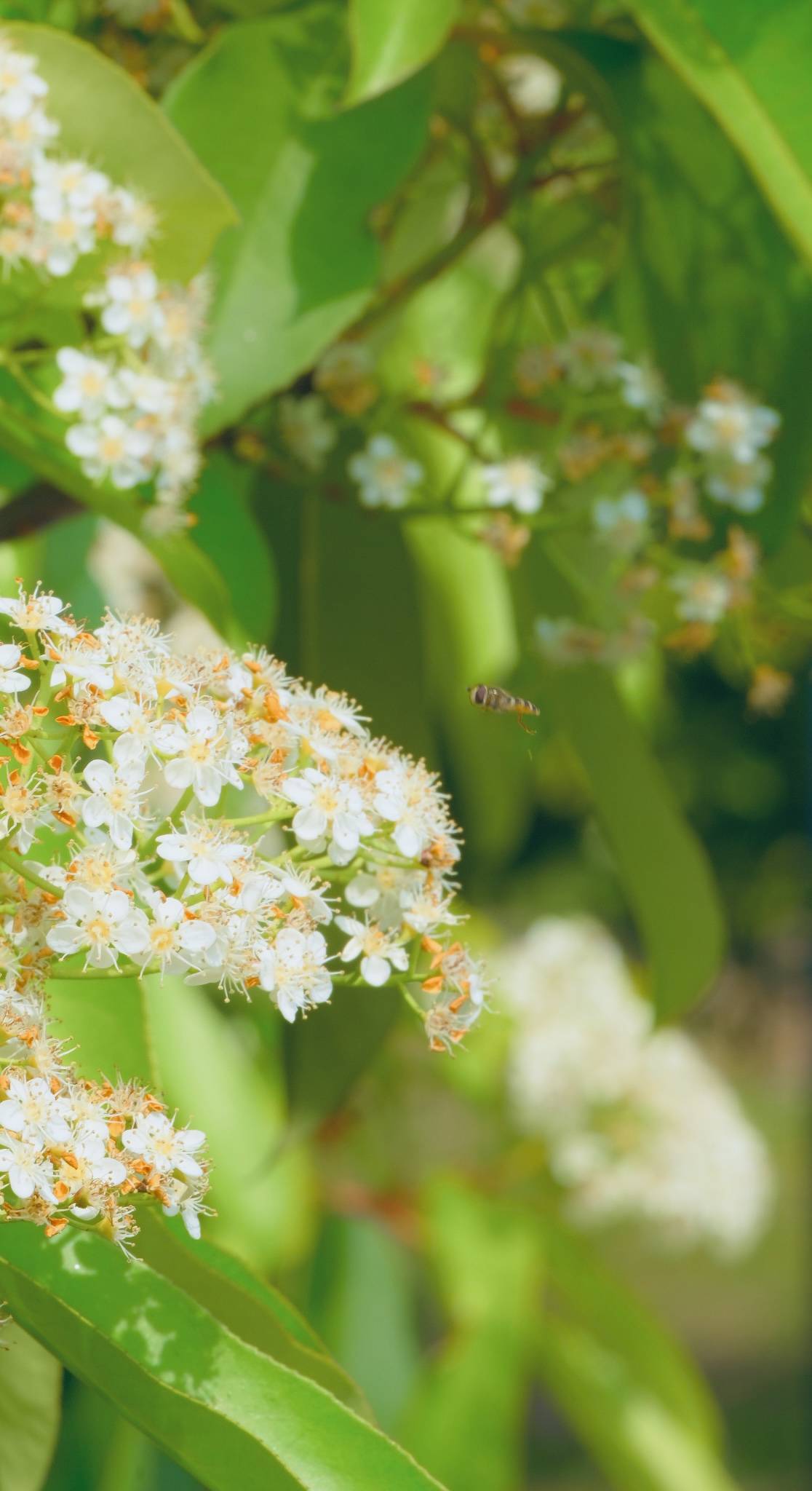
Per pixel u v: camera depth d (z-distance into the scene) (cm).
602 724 60
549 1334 93
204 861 48
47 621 48
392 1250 94
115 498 53
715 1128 102
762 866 306
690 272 58
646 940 61
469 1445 81
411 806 49
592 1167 99
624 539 58
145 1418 48
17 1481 50
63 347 54
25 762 48
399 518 59
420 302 69
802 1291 255
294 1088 61
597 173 59
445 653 76
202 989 67
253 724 49
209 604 54
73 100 52
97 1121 47
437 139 60
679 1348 94
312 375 59
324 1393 48
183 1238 51
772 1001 374
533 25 58
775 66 54
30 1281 48
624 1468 94
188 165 53
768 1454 213
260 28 55
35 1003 48
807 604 59
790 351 58
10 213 52
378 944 49
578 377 59
